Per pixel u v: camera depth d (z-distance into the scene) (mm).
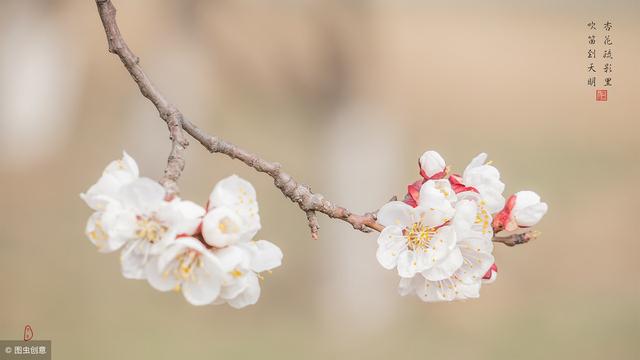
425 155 3207
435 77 24750
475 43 29141
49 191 14062
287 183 3170
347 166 8828
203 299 2719
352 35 8664
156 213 2660
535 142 19203
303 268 11898
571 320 11219
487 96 23469
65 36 14914
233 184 2742
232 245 2723
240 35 10367
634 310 11508
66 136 15102
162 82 11234
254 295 2842
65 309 10500
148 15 13164
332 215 3166
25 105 14266
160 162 11781
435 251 3068
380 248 3102
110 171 2771
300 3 8828
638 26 22875
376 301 9961
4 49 13930
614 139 19766
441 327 10828
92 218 2736
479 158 3207
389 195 9008
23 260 11688
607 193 15773
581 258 12953
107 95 16328
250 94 15977
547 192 15680
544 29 27797
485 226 3064
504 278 12312
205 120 12383
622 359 10289
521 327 10992
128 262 2689
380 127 8922
